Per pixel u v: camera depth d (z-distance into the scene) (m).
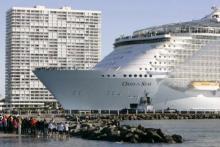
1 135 93.69
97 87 175.38
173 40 179.88
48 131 96.69
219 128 136.88
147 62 176.62
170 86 179.00
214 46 184.88
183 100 182.25
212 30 185.25
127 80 175.12
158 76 176.75
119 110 177.12
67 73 175.00
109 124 122.25
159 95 178.75
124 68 175.38
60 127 96.81
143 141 87.00
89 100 177.00
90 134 92.75
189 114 182.00
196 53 182.25
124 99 176.88
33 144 78.44
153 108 179.25
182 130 127.25
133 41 184.88
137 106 177.62
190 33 182.38
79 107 178.62
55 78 176.62
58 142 82.88
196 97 183.88
